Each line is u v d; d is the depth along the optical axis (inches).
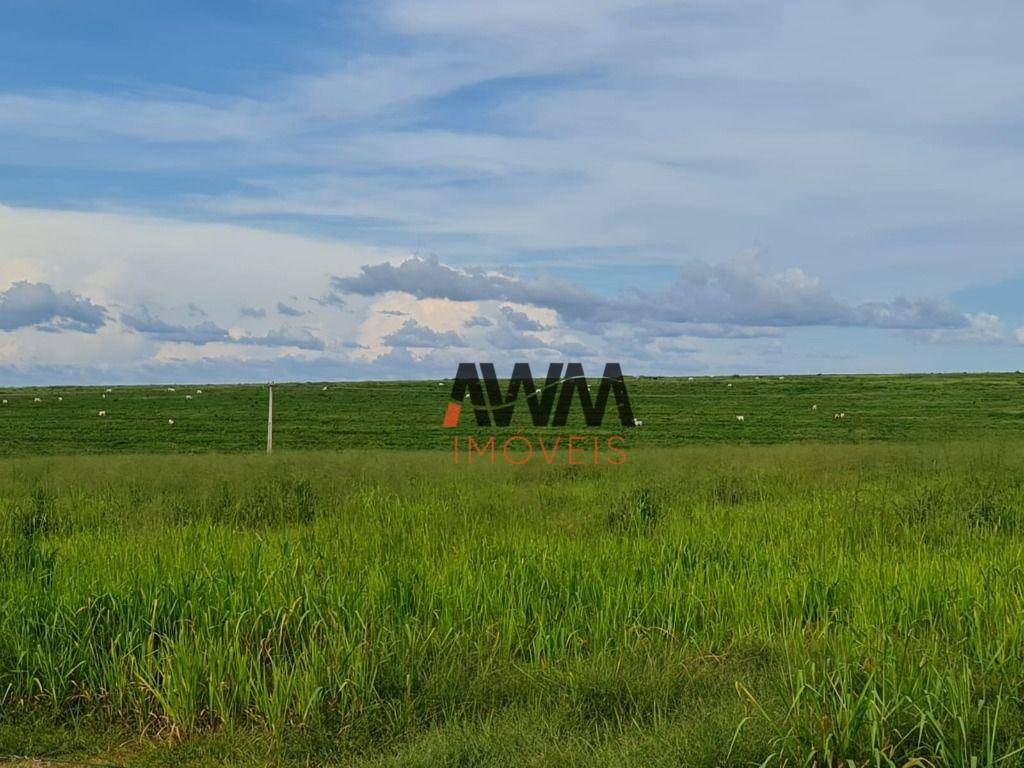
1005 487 667.4
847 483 760.3
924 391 2561.5
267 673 282.2
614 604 323.6
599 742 235.5
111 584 325.7
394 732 246.4
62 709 267.9
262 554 384.5
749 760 216.7
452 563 378.3
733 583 358.3
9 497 729.6
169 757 240.4
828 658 258.1
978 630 277.4
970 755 210.1
